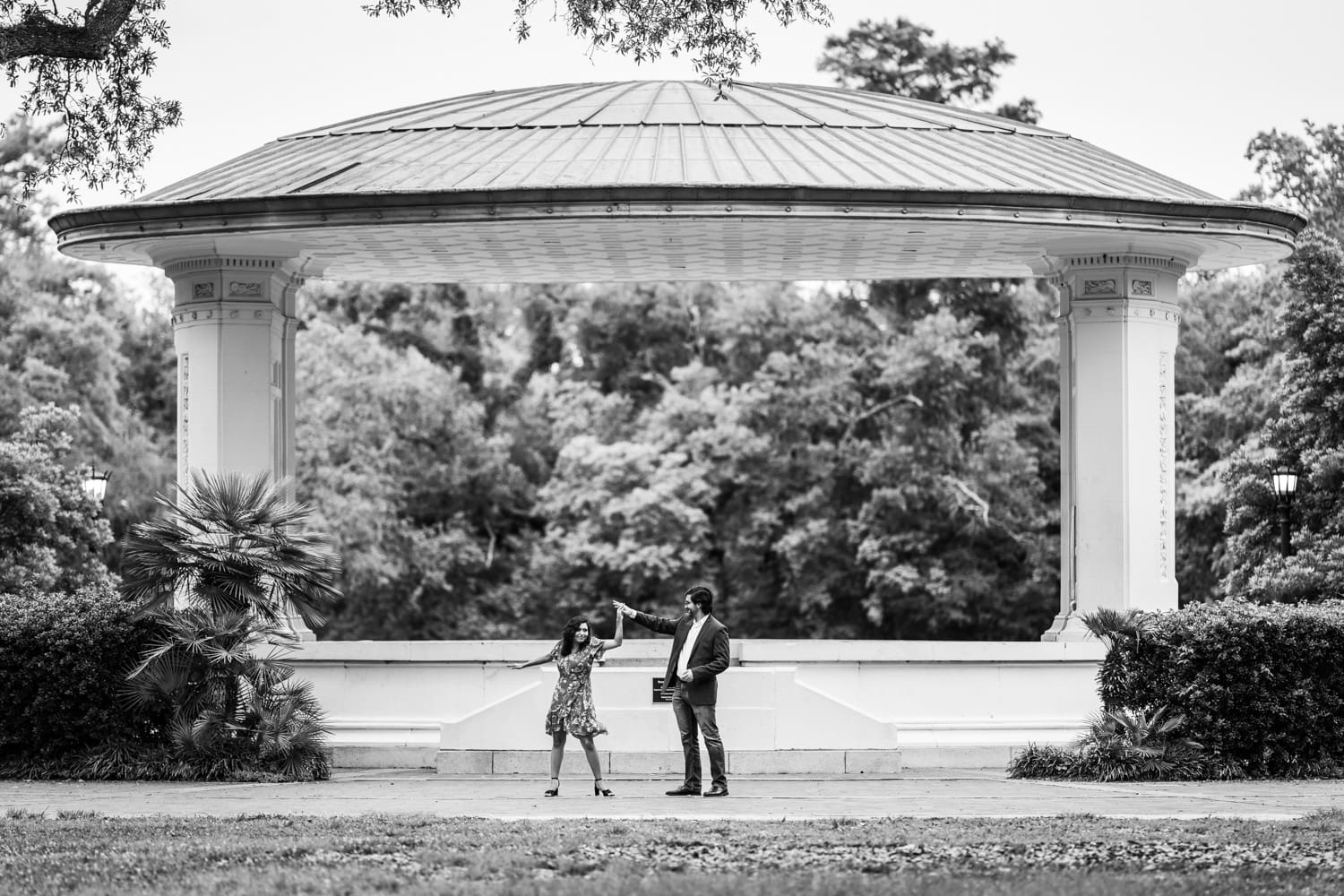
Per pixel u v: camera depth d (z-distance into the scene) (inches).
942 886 390.9
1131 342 797.2
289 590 687.1
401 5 690.8
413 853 438.6
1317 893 388.8
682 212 703.7
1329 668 669.9
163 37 711.7
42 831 482.0
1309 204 1685.5
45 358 1680.6
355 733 738.2
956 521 1736.0
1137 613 686.5
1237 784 634.2
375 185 734.5
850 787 622.2
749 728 666.2
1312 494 1194.0
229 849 443.8
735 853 439.5
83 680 663.1
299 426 1777.8
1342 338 1201.4
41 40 618.8
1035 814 531.5
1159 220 749.9
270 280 804.6
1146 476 797.2
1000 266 910.4
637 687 663.1
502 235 776.9
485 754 669.9
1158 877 403.5
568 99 880.9
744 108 853.2
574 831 472.7
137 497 1724.9
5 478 1156.5
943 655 746.2
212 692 671.1
